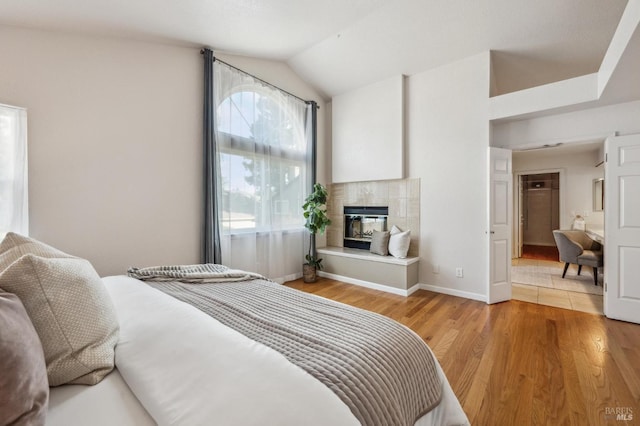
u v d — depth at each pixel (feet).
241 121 11.62
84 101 7.93
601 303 10.92
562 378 6.15
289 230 14.01
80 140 7.87
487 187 11.10
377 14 10.05
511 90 13.41
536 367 6.58
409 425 3.36
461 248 11.91
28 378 2.27
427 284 12.85
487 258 11.11
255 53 11.76
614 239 9.34
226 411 2.33
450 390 4.36
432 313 10.06
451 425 4.17
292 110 13.99
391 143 13.50
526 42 10.38
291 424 2.24
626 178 9.16
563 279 14.39
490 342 7.84
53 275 3.13
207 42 9.97
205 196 10.31
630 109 9.32
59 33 7.54
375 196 14.51
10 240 3.88
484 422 4.92
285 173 13.67
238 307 4.74
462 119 11.76
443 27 10.31
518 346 7.59
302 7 8.87
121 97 8.59
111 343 3.40
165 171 9.55
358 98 14.70
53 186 7.45
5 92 6.81
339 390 2.77
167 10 7.64
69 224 7.70
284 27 9.93
